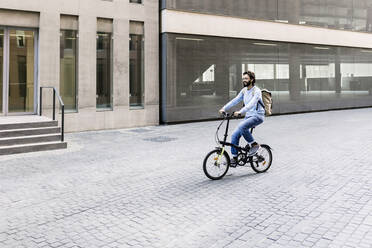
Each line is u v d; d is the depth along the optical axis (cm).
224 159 672
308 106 2172
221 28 1764
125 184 641
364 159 802
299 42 2100
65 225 448
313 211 480
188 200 541
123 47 1479
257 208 498
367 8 2462
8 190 609
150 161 840
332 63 2292
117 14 1457
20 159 874
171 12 1595
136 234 417
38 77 1305
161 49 1616
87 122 1398
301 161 804
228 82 1806
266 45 1966
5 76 1276
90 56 1397
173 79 1614
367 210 478
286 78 2058
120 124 1484
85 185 637
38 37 1312
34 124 1068
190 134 1298
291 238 396
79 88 1376
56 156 909
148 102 1562
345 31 2331
